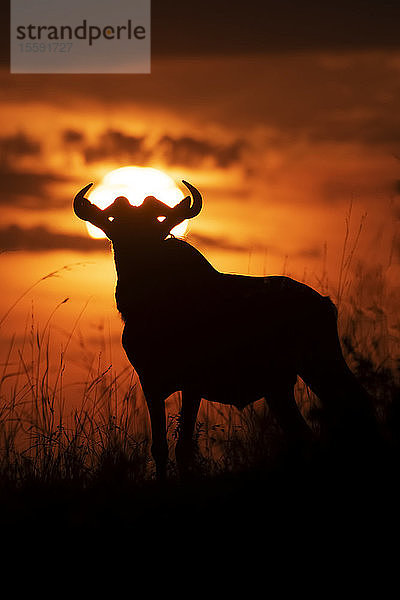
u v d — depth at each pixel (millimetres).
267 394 28656
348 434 26094
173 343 28797
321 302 28547
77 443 29062
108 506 25297
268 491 24594
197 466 27266
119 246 29438
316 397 29766
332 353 28109
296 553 22297
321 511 23594
